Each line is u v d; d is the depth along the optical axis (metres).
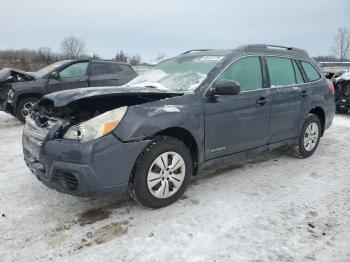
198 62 4.45
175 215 3.57
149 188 3.54
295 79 5.27
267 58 4.83
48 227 3.33
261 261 2.83
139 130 3.36
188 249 2.99
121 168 3.32
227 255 2.91
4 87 8.87
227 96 4.16
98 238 3.15
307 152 5.55
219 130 4.10
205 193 4.11
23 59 29.42
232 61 4.33
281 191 4.22
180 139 3.94
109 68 9.84
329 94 5.82
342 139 7.02
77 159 3.14
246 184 4.42
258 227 3.35
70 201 3.88
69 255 2.90
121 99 3.57
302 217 3.56
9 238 3.14
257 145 4.66
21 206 3.75
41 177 3.45
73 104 3.48
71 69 9.24
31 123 3.78
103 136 3.20
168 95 3.77
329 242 3.11
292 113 5.09
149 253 2.93
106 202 3.85
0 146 6.35
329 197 4.06
